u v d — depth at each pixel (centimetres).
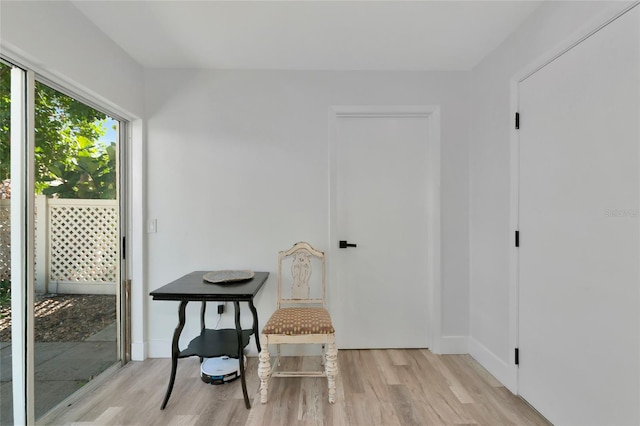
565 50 147
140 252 226
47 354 163
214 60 221
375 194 241
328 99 236
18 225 146
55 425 157
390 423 159
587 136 137
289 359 230
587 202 137
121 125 223
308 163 236
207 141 233
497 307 203
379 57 217
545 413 162
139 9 165
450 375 205
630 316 119
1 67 139
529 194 174
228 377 197
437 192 236
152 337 232
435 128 237
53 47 150
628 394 120
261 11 167
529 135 174
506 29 184
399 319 243
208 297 168
